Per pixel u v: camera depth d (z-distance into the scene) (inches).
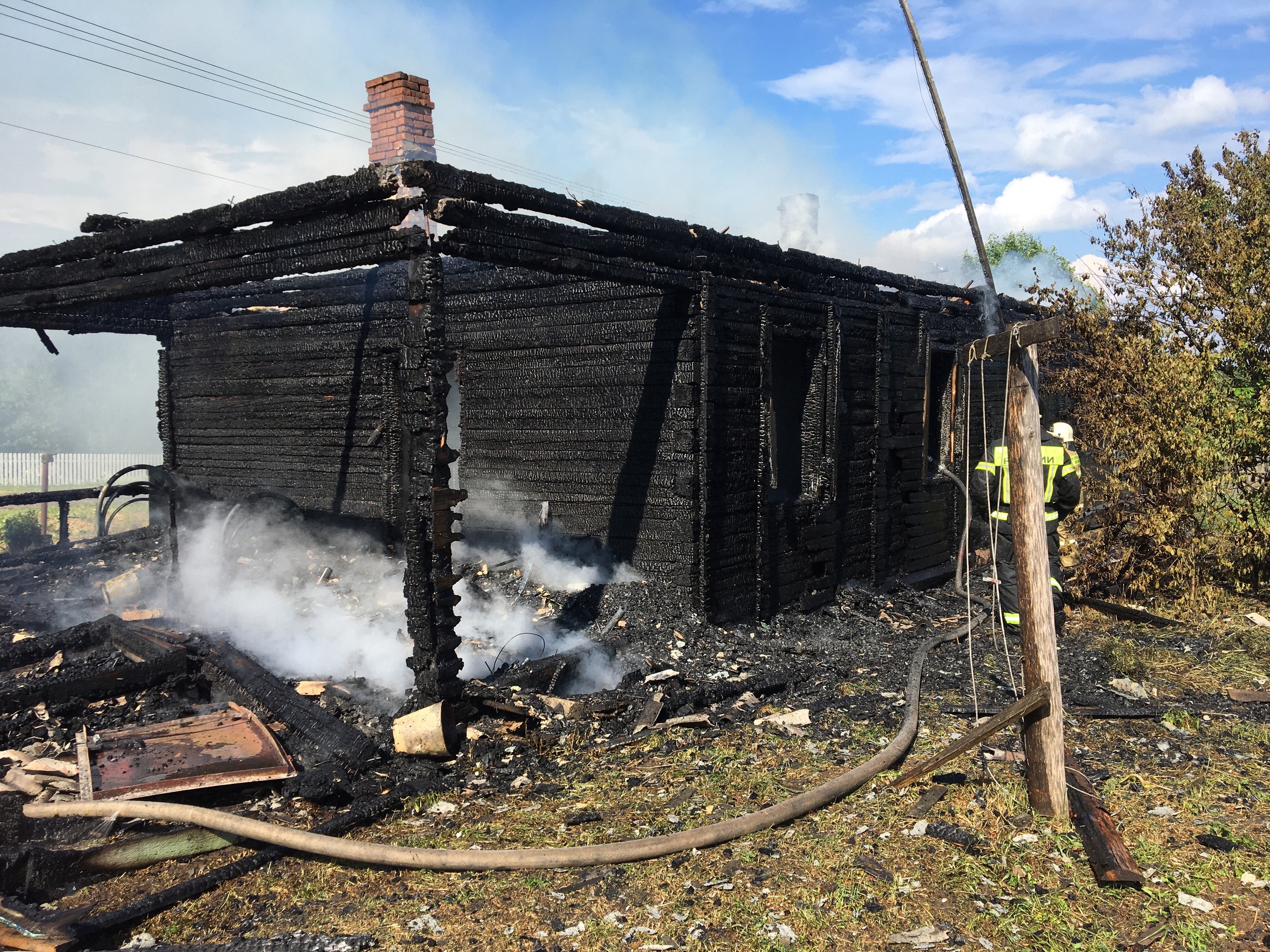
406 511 199.5
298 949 119.1
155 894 135.0
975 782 166.1
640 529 288.0
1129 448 320.5
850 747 193.5
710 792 170.6
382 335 360.2
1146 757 180.2
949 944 116.6
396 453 357.4
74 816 146.1
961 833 144.9
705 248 267.9
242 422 429.7
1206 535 313.7
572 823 159.2
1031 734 151.0
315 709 203.5
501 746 197.9
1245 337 313.4
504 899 131.9
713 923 123.4
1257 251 322.3
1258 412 301.6
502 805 170.7
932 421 428.1
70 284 287.7
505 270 319.3
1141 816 150.9
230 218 228.5
